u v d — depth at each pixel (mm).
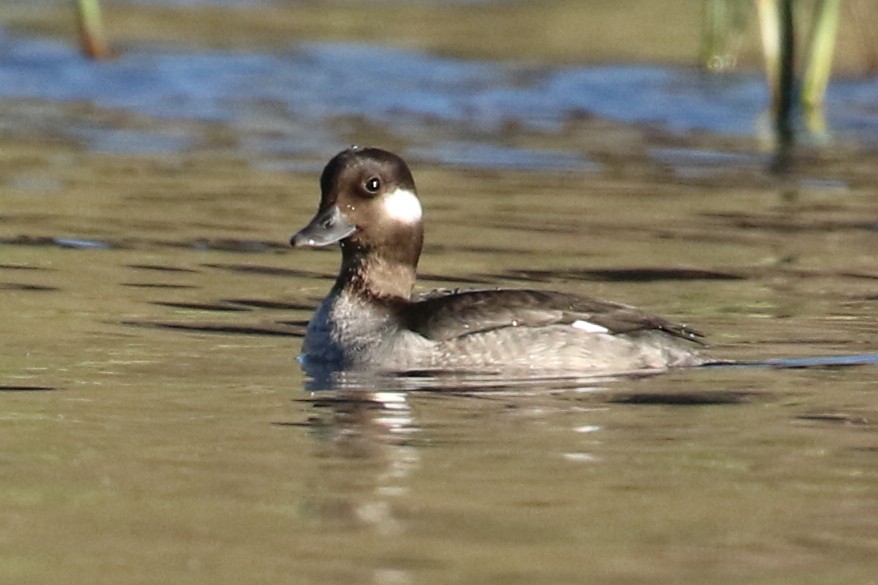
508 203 22656
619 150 26641
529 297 15172
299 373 14609
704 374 14508
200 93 30844
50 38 35312
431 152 26219
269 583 9672
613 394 13859
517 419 13102
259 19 38438
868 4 34344
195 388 14023
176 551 10164
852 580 9789
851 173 25016
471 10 39875
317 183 23797
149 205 22125
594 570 9914
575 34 36812
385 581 9703
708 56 33594
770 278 18469
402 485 11445
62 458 11969
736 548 10289
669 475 11680
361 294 15508
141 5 39781
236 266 19000
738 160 25938
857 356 15094
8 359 14852
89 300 17234
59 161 24969
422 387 14133
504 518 10789
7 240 19922
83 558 10039
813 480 11594
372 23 38125
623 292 17812
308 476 11617
